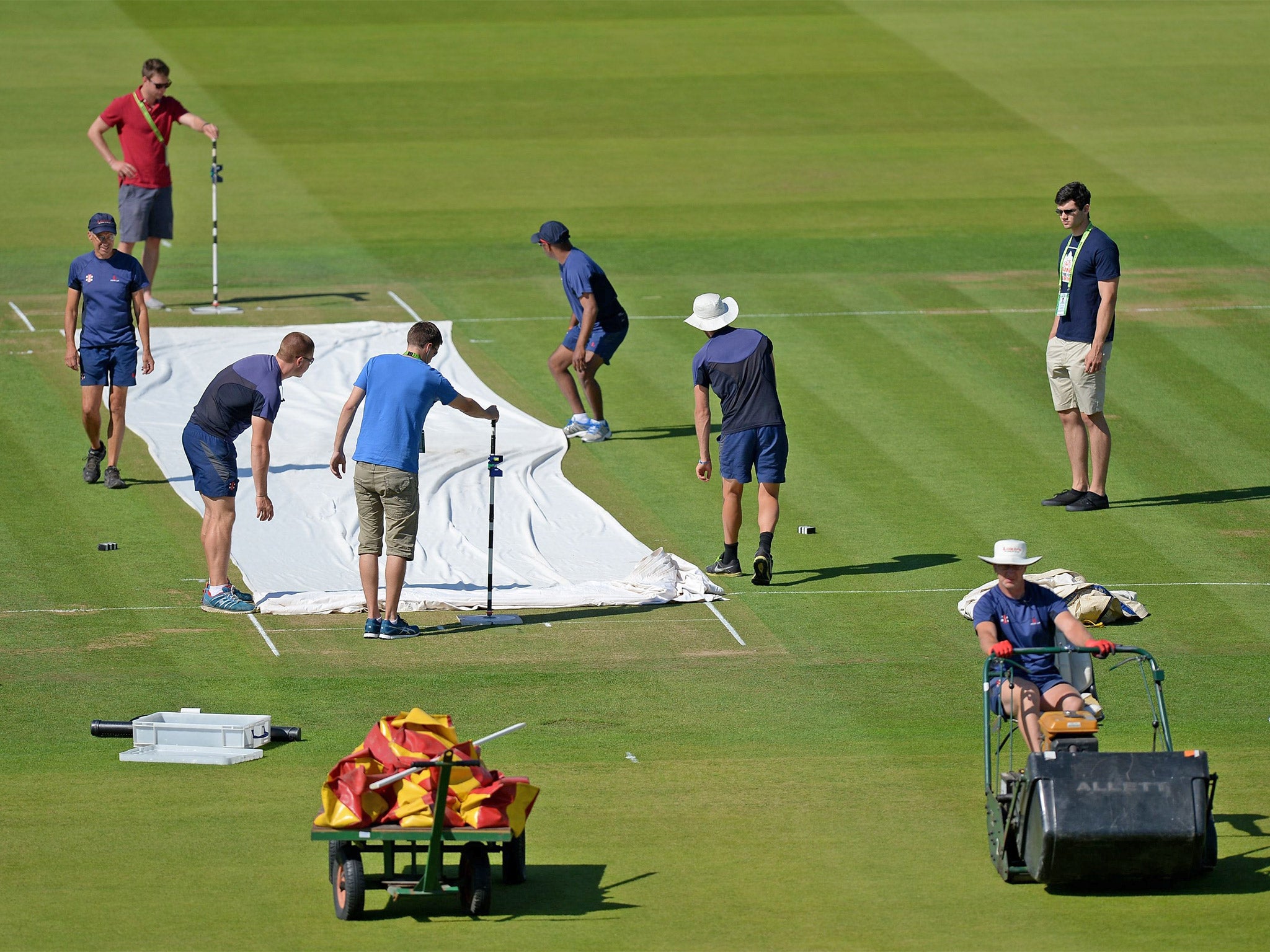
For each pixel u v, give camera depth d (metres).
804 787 38.06
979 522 58.34
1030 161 109.00
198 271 86.94
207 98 120.00
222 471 49.91
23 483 60.78
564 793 37.66
